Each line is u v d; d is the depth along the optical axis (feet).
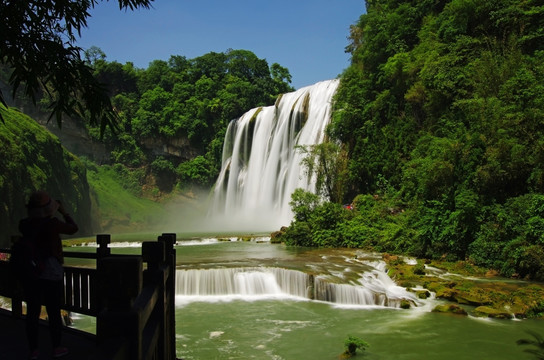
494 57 85.30
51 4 17.48
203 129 214.90
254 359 34.19
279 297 54.03
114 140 213.05
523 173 64.28
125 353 10.41
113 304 11.11
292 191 133.49
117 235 136.98
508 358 33.78
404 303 47.96
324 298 52.16
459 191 69.05
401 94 110.52
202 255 74.90
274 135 153.38
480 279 57.26
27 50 16.79
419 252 72.02
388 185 101.60
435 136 91.45
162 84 237.45
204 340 38.45
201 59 246.88
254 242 100.07
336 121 121.19
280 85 249.14
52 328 16.61
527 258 56.80
